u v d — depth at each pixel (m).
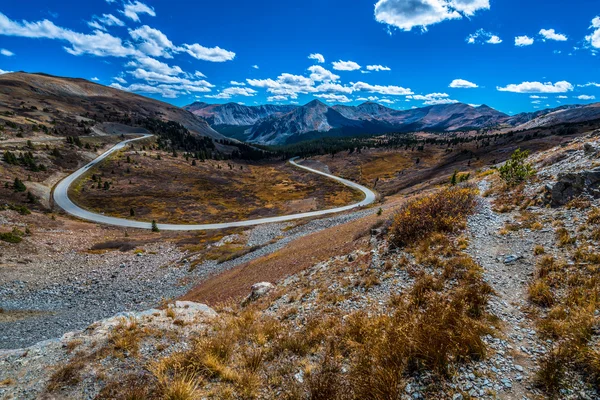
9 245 48.66
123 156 169.62
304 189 152.50
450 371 6.10
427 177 144.75
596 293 7.50
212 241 70.00
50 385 7.66
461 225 14.77
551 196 14.77
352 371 6.61
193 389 6.73
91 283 43.06
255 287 20.20
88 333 10.62
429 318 7.67
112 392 7.18
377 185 155.50
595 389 5.04
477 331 7.12
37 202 92.56
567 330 6.52
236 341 9.50
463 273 10.49
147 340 9.88
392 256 14.33
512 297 8.76
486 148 196.38
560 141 159.75
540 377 5.51
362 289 12.33
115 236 73.69
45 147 145.50
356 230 29.91
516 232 13.02
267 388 6.83
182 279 44.09
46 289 40.09
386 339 7.21
